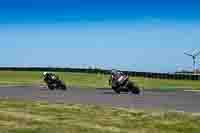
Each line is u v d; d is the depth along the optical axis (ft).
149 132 68.28
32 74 509.76
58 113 90.68
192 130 70.59
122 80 176.45
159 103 124.67
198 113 92.58
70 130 67.26
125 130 69.46
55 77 206.18
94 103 122.31
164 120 81.46
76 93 176.04
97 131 67.21
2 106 104.78
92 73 558.15
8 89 206.18
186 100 137.59
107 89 211.82
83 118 82.89
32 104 111.65
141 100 136.77
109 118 83.66
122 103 123.34
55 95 161.17
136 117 85.76
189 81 342.44
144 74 447.01
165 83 292.40
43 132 64.95
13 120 76.43
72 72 608.19
